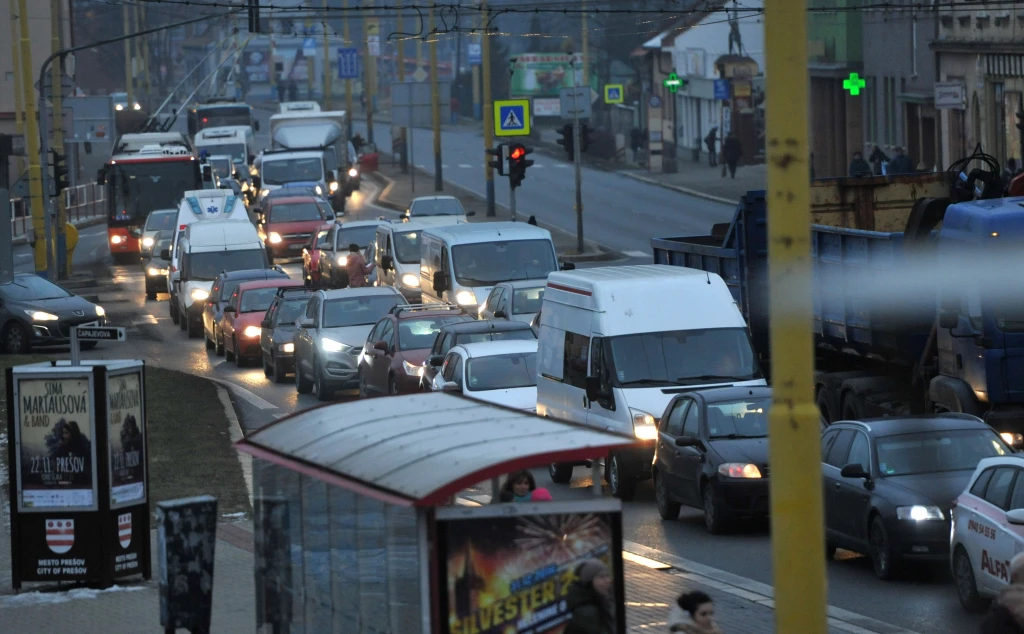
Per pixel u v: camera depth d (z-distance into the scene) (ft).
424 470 55.42
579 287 140.46
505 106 394.93
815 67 458.91
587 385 133.69
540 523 56.29
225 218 285.84
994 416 116.88
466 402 68.39
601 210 417.28
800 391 43.70
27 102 279.69
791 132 43.52
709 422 118.01
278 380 201.98
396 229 261.44
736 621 84.07
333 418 68.08
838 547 105.50
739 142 478.18
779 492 43.80
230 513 115.03
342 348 185.68
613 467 132.46
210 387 181.16
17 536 90.68
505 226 217.15
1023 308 116.37
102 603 87.30
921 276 127.85
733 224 156.46
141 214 375.45
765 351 156.46
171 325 268.00
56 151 306.55
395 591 57.26
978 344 117.39
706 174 505.25
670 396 130.93
